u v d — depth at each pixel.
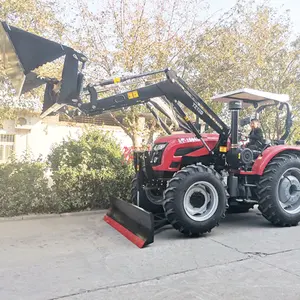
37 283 3.27
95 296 3.01
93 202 6.47
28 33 3.86
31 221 5.67
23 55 3.82
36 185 5.98
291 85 10.70
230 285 3.24
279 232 5.16
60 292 3.08
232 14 9.02
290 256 4.03
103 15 8.29
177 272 3.56
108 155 6.72
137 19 8.29
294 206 5.66
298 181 5.71
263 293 3.07
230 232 5.16
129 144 12.55
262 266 3.71
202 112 5.30
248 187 5.62
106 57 8.38
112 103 4.89
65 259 3.94
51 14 7.10
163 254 4.12
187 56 8.73
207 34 8.70
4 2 5.96
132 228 4.85
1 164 6.06
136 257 4.02
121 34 8.29
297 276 3.44
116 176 6.57
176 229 4.83
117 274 3.50
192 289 3.15
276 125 11.09
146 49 8.28
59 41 7.61
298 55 10.73
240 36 9.05
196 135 5.30
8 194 5.75
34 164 6.20
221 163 5.61
